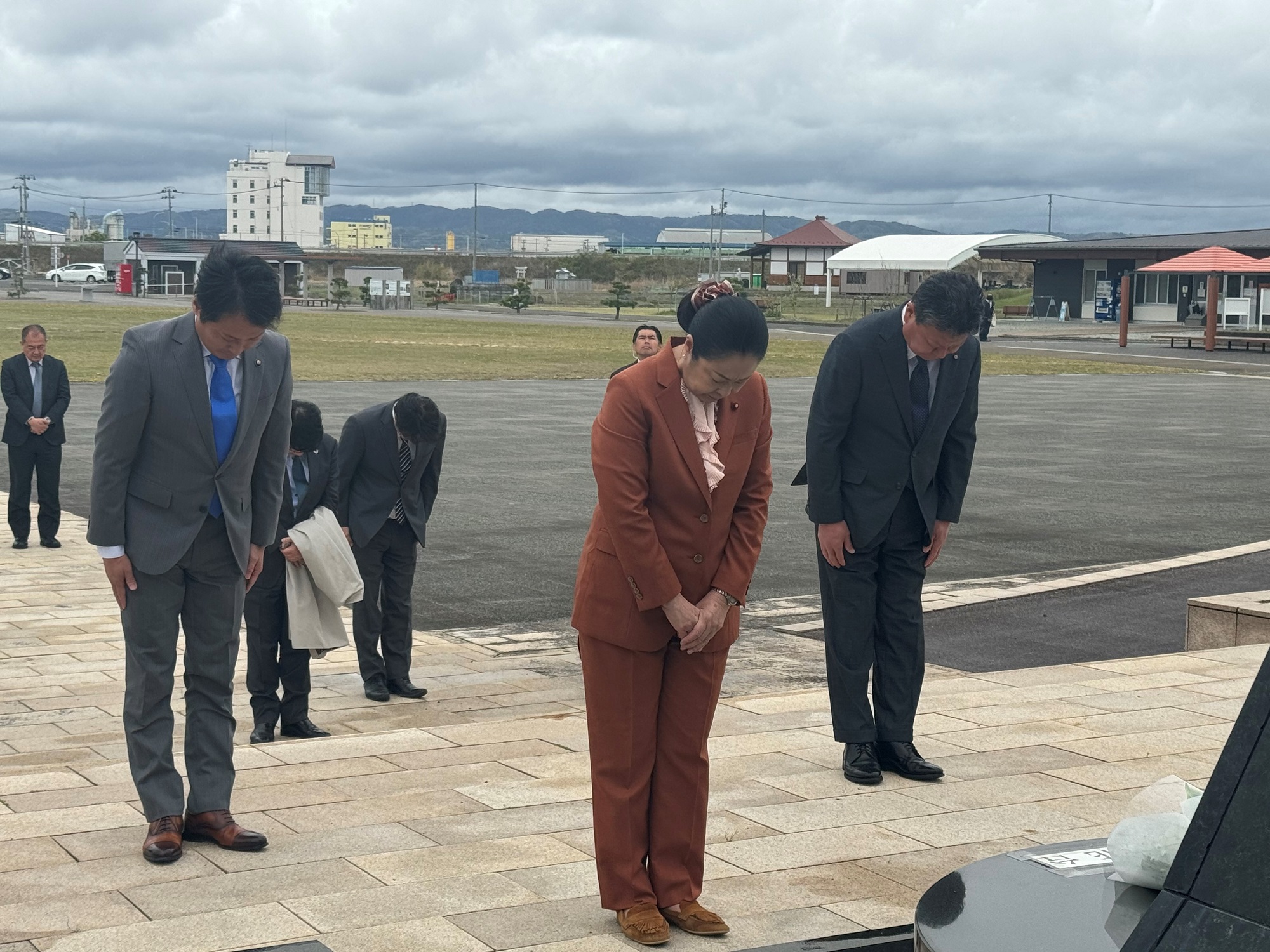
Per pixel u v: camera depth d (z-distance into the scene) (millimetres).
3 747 6367
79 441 20250
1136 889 2416
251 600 6793
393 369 35719
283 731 6949
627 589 3568
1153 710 6254
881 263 80750
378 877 3908
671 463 3521
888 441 5074
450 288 99750
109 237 177000
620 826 3570
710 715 3707
